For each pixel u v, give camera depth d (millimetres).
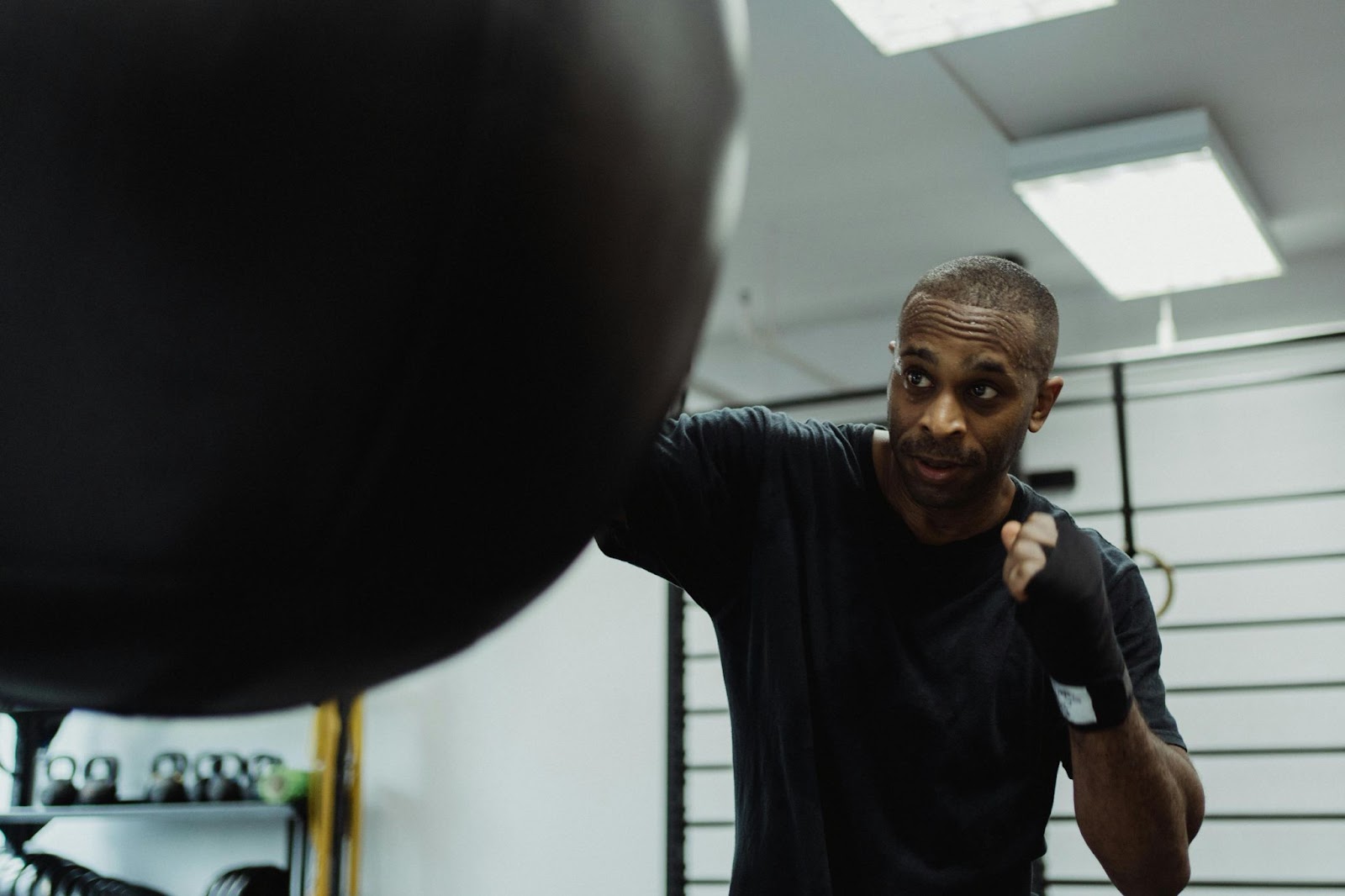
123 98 469
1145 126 3594
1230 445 4324
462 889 4344
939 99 3602
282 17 478
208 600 521
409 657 597
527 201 511
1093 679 1006
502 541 568
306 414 494
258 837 4816
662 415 634
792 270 4703
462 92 495
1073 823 4121
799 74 3496
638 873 4145
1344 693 3971
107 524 495
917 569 1250
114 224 470
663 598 4262
